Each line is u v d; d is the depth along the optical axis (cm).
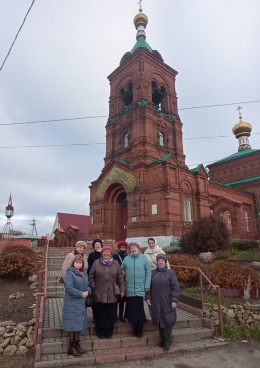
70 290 557
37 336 587
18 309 785
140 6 3431
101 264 632
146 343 637
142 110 2555
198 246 1508
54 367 534
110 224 2603
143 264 650
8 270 1080
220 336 705
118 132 2836
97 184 2792
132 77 2870
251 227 3056
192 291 1020
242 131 4162
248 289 898
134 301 629
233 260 1314
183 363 560
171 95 2989
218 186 2952
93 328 655
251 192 3441
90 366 544
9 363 551
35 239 3184
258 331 721
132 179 2319
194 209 2305
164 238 1977
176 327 719
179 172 2250
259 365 560
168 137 2730
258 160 3653
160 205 2088
